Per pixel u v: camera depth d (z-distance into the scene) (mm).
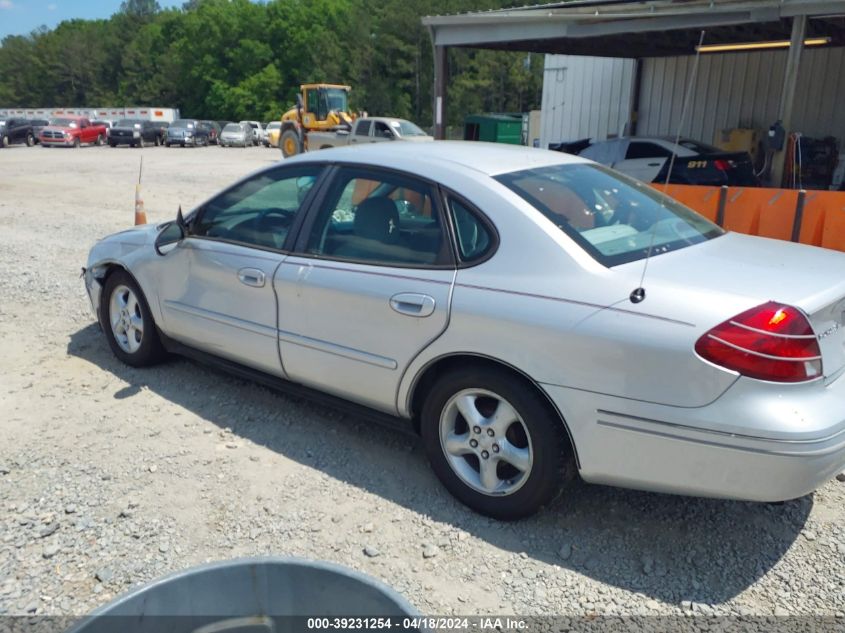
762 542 3143
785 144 9633
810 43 13383
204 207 4434
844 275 3053
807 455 2562
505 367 3123
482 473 3266
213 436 4066
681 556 3047
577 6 13047
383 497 3473
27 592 2791
